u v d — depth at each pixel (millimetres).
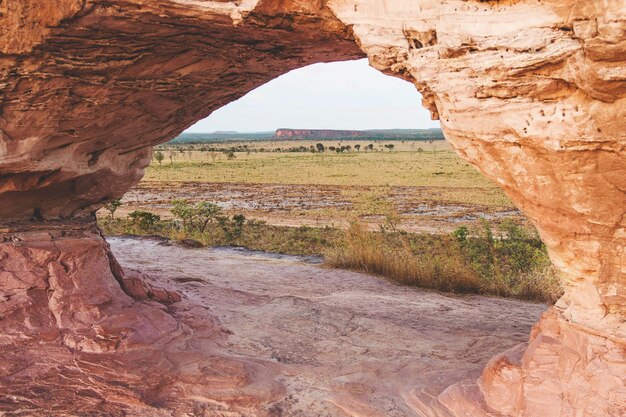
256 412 4832
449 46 4055
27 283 5855
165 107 6625
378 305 8531
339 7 4637
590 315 4543
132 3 4730
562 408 4246
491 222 25938
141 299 6934
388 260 11414
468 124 4207
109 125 6379
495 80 3889
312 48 5625
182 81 6137
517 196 4531
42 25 4910
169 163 76312
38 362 5168
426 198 36938
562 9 3545
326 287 9914
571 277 4672
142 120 6664
